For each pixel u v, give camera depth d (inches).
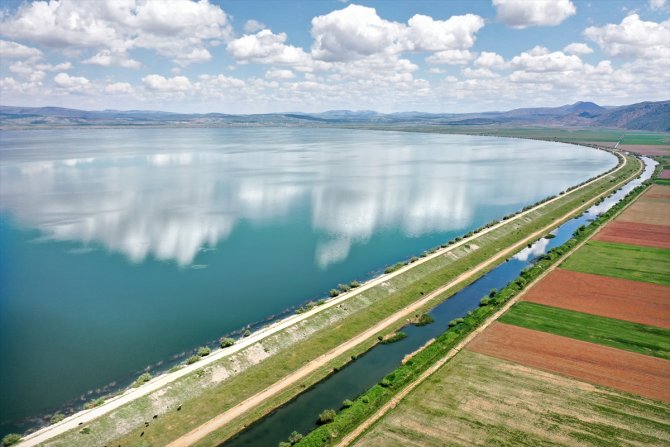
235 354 2110.0
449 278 3248.0
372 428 1662.2
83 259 3654.0
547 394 1825.8
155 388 1847.9
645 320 2463.1
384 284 2972.4
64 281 3208.7
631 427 1630.2
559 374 1967.3
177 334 2477.9
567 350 2166.6
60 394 1959.9
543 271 3245.6
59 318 2669.8
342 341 2352.4
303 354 2204.7
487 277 3324.3
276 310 2763.3
